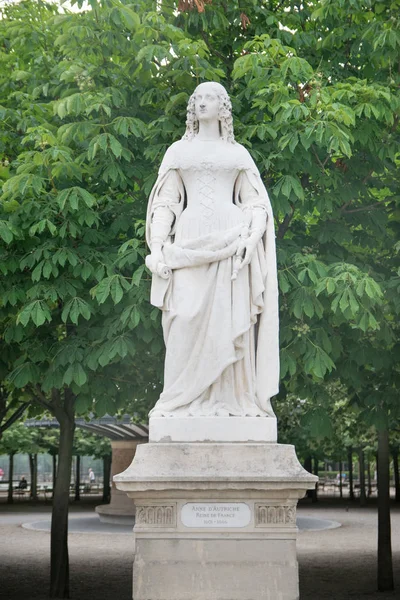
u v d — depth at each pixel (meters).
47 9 16.48
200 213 9.08
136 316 11.39
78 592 18.84
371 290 11.16
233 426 8.60
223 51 14.73
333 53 14.34
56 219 12.62
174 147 9.41
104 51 13.06
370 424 14.83
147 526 8.32
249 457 8.42
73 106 12.00
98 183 13.62
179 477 8.23
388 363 13.66
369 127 12.84
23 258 12.29
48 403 18.16
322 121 11.38
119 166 12.51
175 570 8.25
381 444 19.39
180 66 12.42
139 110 13.24
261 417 8.67
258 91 12.32
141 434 35.28
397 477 53.25
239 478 8.24
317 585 19.73
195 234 9.01
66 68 13.52
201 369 8.73
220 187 9.23
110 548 27.34
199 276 8.88
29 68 15.59
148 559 8.27
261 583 8.25
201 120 9.42
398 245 12.88
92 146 11.84
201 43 12.27
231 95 13.20
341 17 13.88
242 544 8.30
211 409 8.72
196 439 8.57
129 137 13.06
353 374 13.87
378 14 13.79
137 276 11.37
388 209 14.47
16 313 13.09
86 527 35.03
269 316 8.98
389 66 13.59
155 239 9.09
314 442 40.28
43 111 13.98
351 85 12.80
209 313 8.80
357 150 13.66
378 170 13.84
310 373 12.84
